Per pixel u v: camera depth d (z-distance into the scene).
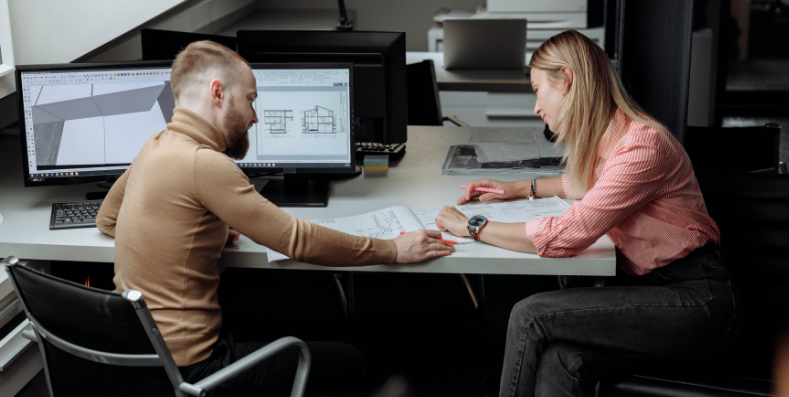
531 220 2.03
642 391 1.75
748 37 5.98
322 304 3.12
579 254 1.86
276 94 2.22
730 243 2.04
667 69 2.43
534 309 1.84
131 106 2.21
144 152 1.71
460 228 1.95
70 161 2.21
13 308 1.94
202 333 1.68
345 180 2.46
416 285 3.30
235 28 5.14
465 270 1.87
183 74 1.71
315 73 2.21
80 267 2.21
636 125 1.84
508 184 2.24
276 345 1.61
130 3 2.75
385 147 2.70
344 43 2.54
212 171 1.62
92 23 2.63
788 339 1.91
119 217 1.71
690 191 1.88
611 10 4.73
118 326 1.42
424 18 5.79
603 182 1.81
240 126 1.77
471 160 2.62
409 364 2.68
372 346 2.79
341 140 2.25
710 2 5.74
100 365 1.56
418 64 3.44
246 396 1.70
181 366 1.64
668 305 1.77
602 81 1.87
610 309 1.78
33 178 2.19
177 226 1.64
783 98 6.04
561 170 2.48
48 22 2.48
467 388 2.54
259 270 3.45
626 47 2.48
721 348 1.79
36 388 2.15
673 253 1.86
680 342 1.77
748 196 2.01
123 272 1.68
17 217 2.15
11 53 2.32
